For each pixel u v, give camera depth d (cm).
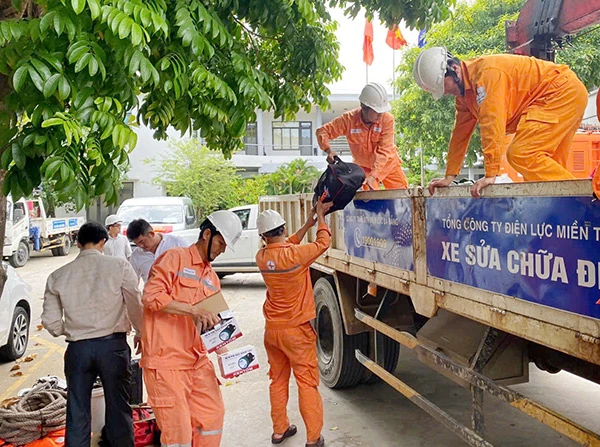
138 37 250
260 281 1305
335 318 527
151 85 322
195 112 382
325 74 531
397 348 528
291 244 408
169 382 334
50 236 1995
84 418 372
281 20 408
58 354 745
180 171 2238
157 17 273
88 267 378
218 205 2289
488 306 273
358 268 445
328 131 512
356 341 520
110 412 380
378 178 480
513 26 495
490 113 322
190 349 348
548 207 228
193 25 309
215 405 357
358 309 494
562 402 486
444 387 549
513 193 250
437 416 350
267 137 2903
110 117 258
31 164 263
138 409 438
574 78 342
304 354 409
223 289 1204
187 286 343
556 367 324
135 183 2477
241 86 357
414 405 505
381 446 421
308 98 541
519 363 315
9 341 697
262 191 2288
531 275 240
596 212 204
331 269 517
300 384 409
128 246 891
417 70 356
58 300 377
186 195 2211
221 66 371
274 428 434
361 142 501
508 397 276
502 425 454
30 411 439
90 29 263
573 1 428
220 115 354
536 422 458
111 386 377
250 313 945
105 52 273
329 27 508
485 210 272
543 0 455
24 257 1742
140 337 388
